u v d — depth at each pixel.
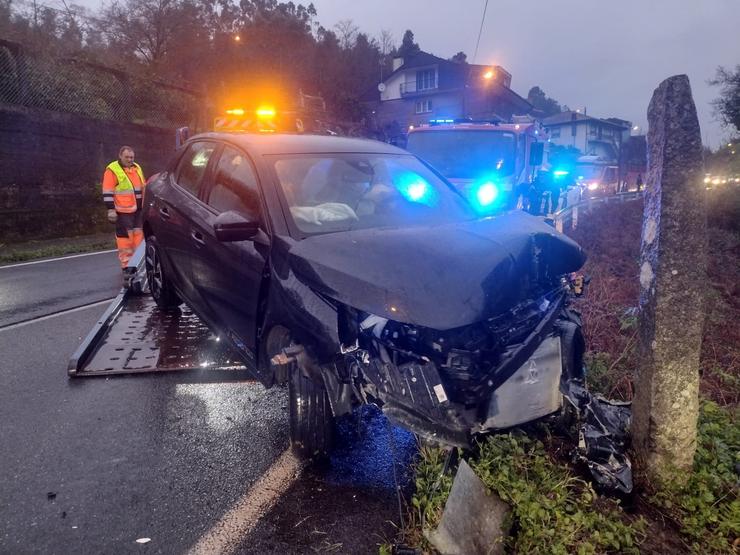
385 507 2.99
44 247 12.11
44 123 13.27
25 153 12.92
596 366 4.41
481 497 2.57
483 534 2.52
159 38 25.56
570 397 3.36
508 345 3.02
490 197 8.81
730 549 2.68
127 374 4.62
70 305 7.02
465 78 41.31
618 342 5.12
